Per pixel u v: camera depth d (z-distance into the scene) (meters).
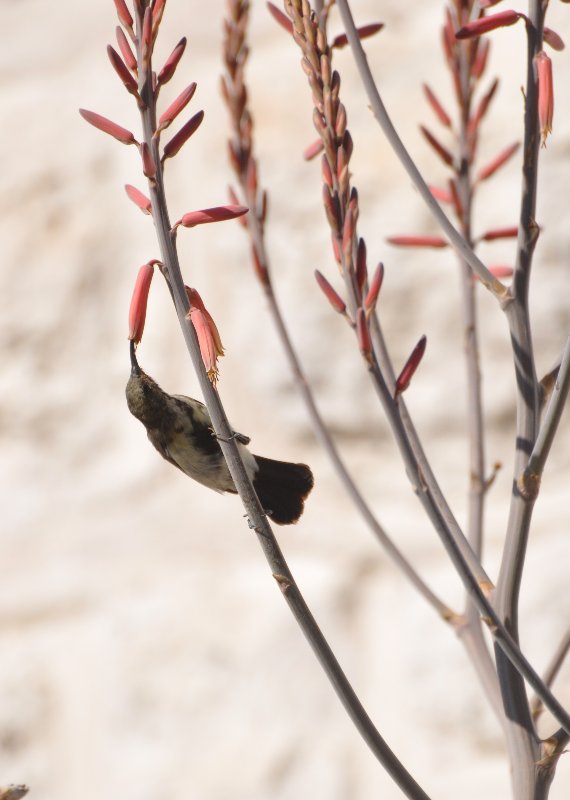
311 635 2.62
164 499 3.24
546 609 3.03
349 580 3.07
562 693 3.02
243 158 2.82
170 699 3.11
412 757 3.03
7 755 3.17
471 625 2.75
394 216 3.17
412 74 3.25
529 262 2.68
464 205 2.82
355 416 3.14
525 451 2.69
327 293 2.66
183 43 2.61
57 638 3.22
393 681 3.04
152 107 2.60
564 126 3.11
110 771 3.11
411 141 3.21
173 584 3.19
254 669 3.08
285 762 3.05
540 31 2.66
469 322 2.81
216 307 3.24
